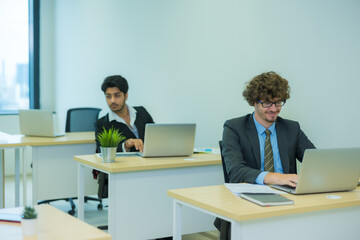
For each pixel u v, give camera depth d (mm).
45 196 3908
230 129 2447
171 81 4422
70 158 3994
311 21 2945
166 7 4441
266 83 2316
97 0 5676
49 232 1463
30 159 6660
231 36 3652
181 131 3029
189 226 3053
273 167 2398
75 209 4488
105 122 3643
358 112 2646
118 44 5285
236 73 3615
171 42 4395
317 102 2936
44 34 6859
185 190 2092
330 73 2826
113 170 2703
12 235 1429
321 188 1979
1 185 3779
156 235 2945
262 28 3348
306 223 1801
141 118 3732
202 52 3986
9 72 6668
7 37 6641
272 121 2381
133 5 4973
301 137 2494
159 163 2854
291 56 3111
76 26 6219
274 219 1729
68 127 4883
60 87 6762
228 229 2156
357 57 2637
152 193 2895
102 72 5633
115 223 2785
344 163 1971
